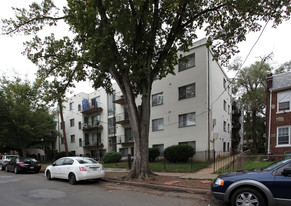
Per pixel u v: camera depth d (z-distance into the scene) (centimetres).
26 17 1178
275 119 1584
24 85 2278
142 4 960
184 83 1875
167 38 1163
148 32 1084
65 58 1234
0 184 963
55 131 2961
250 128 3684
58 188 842
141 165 978
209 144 1672
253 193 472
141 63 970
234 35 1188
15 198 666
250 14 1060
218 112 1983
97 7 941
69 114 3344
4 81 2252
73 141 3197
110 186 888
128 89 1034
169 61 1119
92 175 942
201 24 1185
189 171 1152
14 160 1574
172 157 1602
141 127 1018
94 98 2866
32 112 2289
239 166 956
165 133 1948
